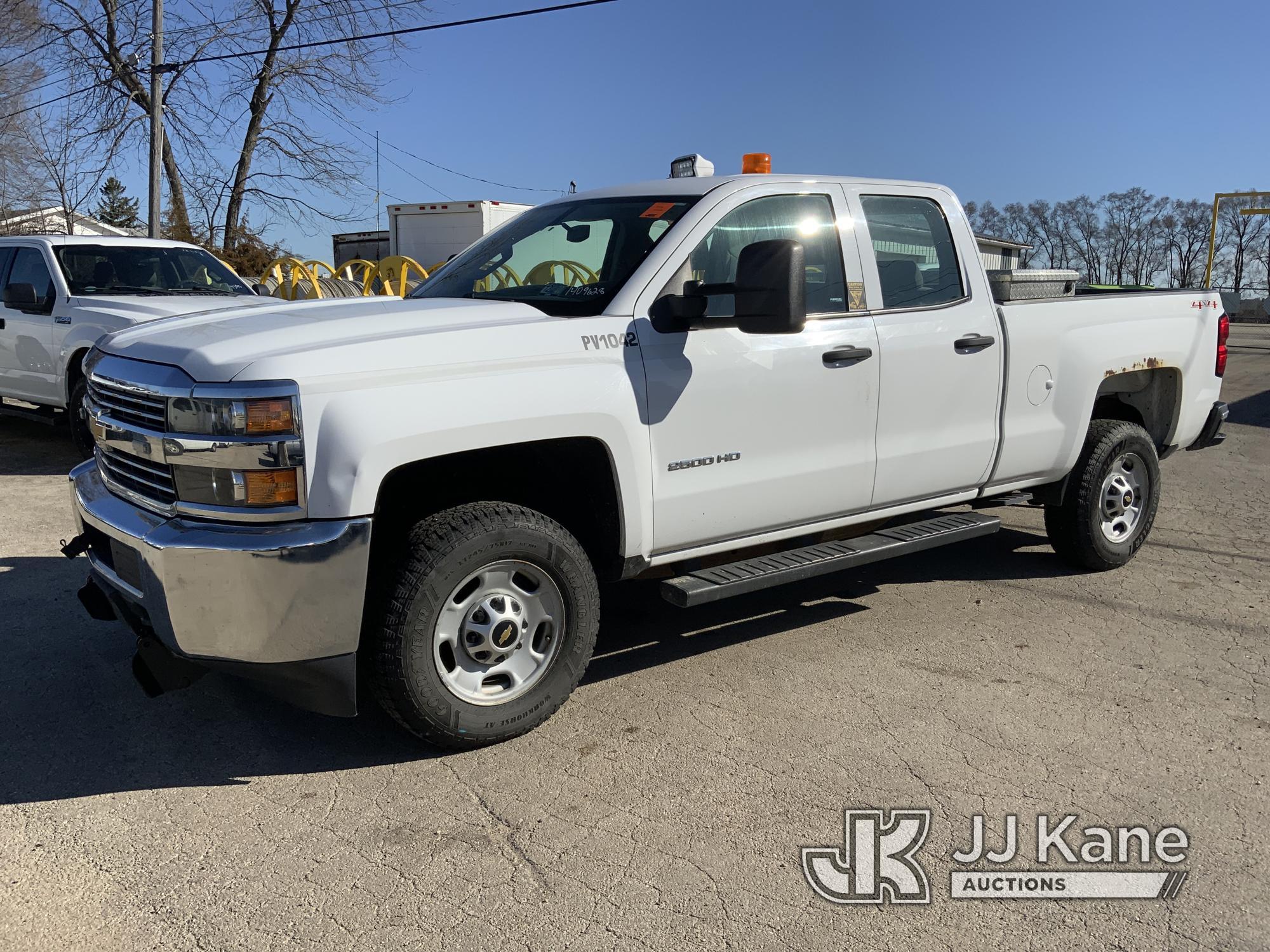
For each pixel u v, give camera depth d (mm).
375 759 3451
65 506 6848
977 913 2643
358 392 3047
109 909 2619
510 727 3471
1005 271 5004
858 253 4270
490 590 3396
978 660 4344
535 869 2812
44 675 4105
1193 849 2941
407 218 18828
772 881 2771
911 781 3312
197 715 3783
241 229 24625
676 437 3707
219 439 2982
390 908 2637
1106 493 5465
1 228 34938
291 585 2984
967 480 4762
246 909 2625
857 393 4195
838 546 4324
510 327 3371
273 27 26516
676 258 3764
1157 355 5461
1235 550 6160
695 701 3912
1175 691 4035
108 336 3822
